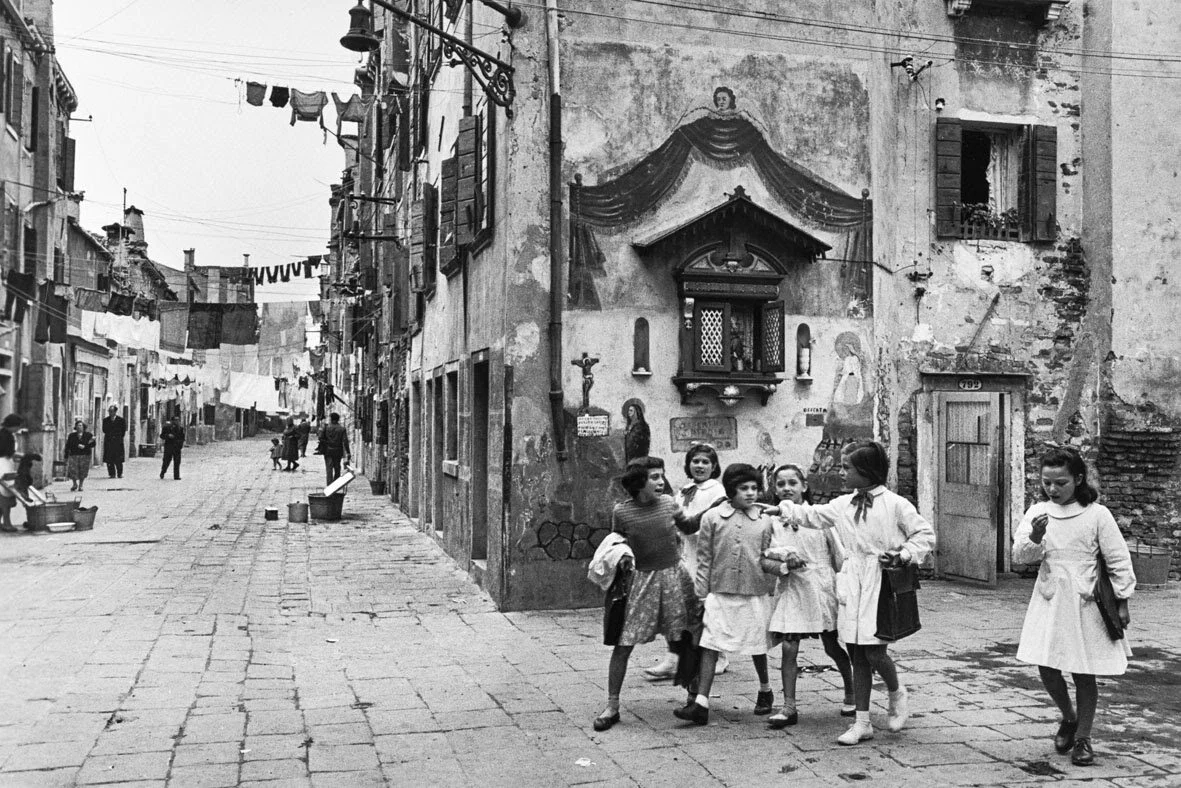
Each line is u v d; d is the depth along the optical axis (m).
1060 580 5.49
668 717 6.30
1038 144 12.33
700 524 6.29
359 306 32.47
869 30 11.24
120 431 26.73
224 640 8.38
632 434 10.22
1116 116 12.19
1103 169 12.29
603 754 5.56
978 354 12.15
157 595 10.29
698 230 10.37
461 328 12.73
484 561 11.69
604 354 10.20
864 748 5.66
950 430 12.01
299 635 8.74
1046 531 5.59
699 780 5.14
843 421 10.95
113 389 32.84
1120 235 12.17
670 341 10.40
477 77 9.80
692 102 10.55
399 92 19.89
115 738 5.73
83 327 22.98
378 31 23.28
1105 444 12.27
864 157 11.16
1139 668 7.67
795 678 6.17
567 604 10.02
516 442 9.92
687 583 6.25
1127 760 5.46
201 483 26.86
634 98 10.38
